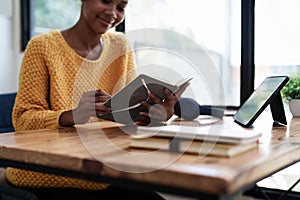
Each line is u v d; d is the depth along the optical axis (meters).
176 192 0.70
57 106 1.43
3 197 1.05
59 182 1.28
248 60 2.28
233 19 2.33
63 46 1.50
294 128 1.38
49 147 0.95
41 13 3.27
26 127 1.38
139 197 1.31
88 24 1.53
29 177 1.29
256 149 0.90
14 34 3.10
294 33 2.17
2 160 0.98
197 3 2.42
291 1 2.16
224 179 0.64
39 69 1.43
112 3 1.52
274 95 1.39
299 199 2.05
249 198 1.92
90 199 1.24
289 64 2.20
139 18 2.59
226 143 0.81
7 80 3.06
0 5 2.99
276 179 2.15
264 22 2.24
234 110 2.15
